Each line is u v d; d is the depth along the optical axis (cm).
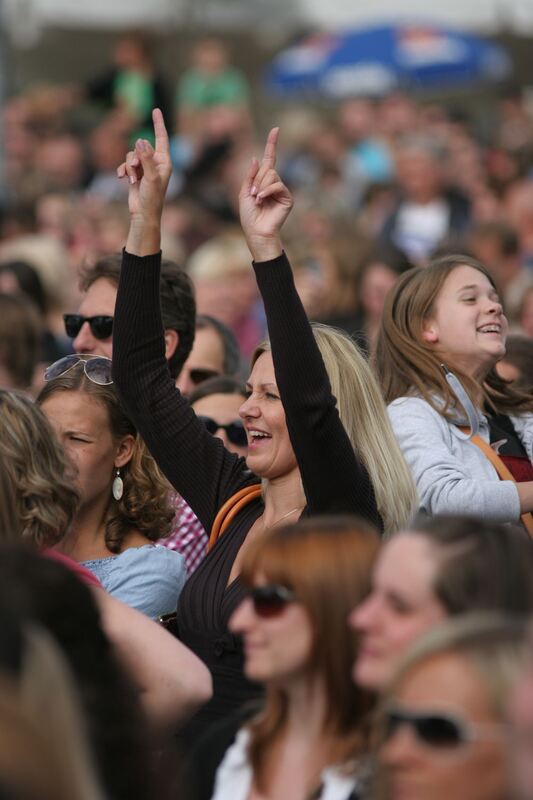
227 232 3609
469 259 1680
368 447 1432
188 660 1199
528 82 6350
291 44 6406
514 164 4034
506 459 1653
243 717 1133
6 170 4412
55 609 901
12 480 1263
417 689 884
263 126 6519
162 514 1552
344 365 1451
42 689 792
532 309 2545
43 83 6053
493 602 976
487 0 6094
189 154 4722
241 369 2420
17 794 747
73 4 5725
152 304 1481
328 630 1041
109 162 4781
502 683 873
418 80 5856
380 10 6091
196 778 1114
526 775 830
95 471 1508
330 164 4869
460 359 1638
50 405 1514
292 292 1377
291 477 1430
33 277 2878
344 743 1045
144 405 1472
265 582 1055
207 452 1489
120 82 5066
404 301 1666
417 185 3869
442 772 873
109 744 877
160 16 5853
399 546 1001
